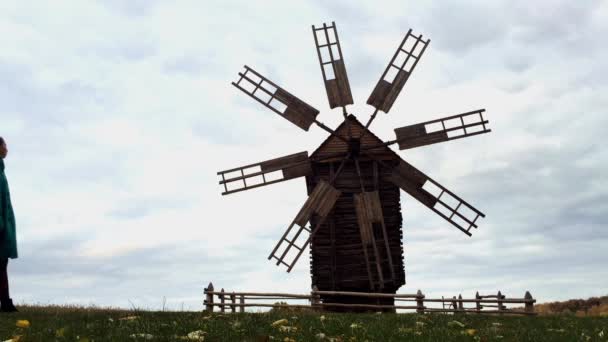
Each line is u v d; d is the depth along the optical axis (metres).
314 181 30.28
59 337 11.28
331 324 14.83
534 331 15.34
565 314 22.50
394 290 29.75
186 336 11.85
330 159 29.88
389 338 13.00
